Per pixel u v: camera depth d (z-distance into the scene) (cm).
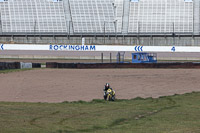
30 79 14575
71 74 16938
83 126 5334
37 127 5178
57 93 10731
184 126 5281
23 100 9250
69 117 6194
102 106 7756
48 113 6638
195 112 6819
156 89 11819
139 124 5488
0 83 13212
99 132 4850
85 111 6950
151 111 6975
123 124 5506
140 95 10350
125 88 12044
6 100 9244
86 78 15212
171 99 9081
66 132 4881
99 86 12519
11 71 17850
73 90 11425
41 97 9862
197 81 14288
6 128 5028
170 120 5859
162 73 17600
